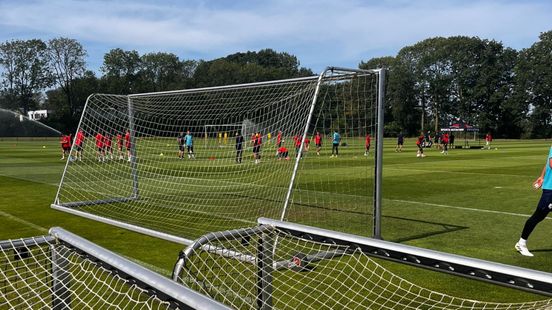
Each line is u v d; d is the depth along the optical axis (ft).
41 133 199.00
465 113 267.80
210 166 51.98
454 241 21.99
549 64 247.29
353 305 12.53
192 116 35.37
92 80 256.32
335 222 26.48
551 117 252.42
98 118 38.91
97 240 22.12
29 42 241.35
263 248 8.84
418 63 268.21
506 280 5.99
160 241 21.94
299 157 21.61
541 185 19.51
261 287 8.84
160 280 5.47
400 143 108.58
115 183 42.63
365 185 42.73
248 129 33.63
